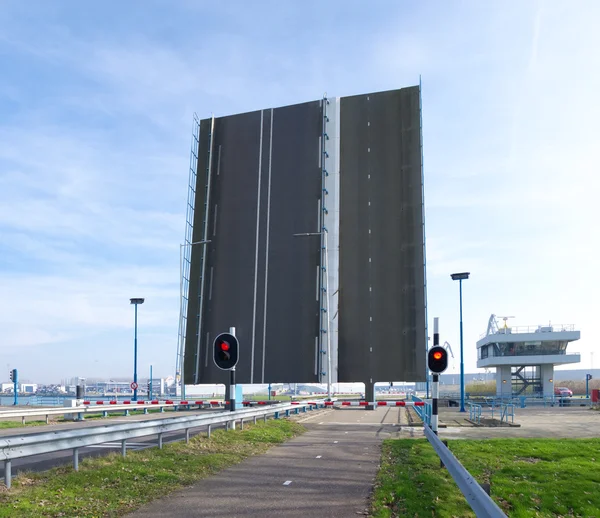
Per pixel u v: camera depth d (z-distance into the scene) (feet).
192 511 25.67
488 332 234.38
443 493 29.73
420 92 109.91
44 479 29.86
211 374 113.60
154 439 53.57
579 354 204.44
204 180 120.16
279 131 116.37
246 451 44.98
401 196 109.09
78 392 116.78
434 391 46.47
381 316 107.34
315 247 110.01
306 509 26.11
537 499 29.84
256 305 112.27
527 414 107.65
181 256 117.80
